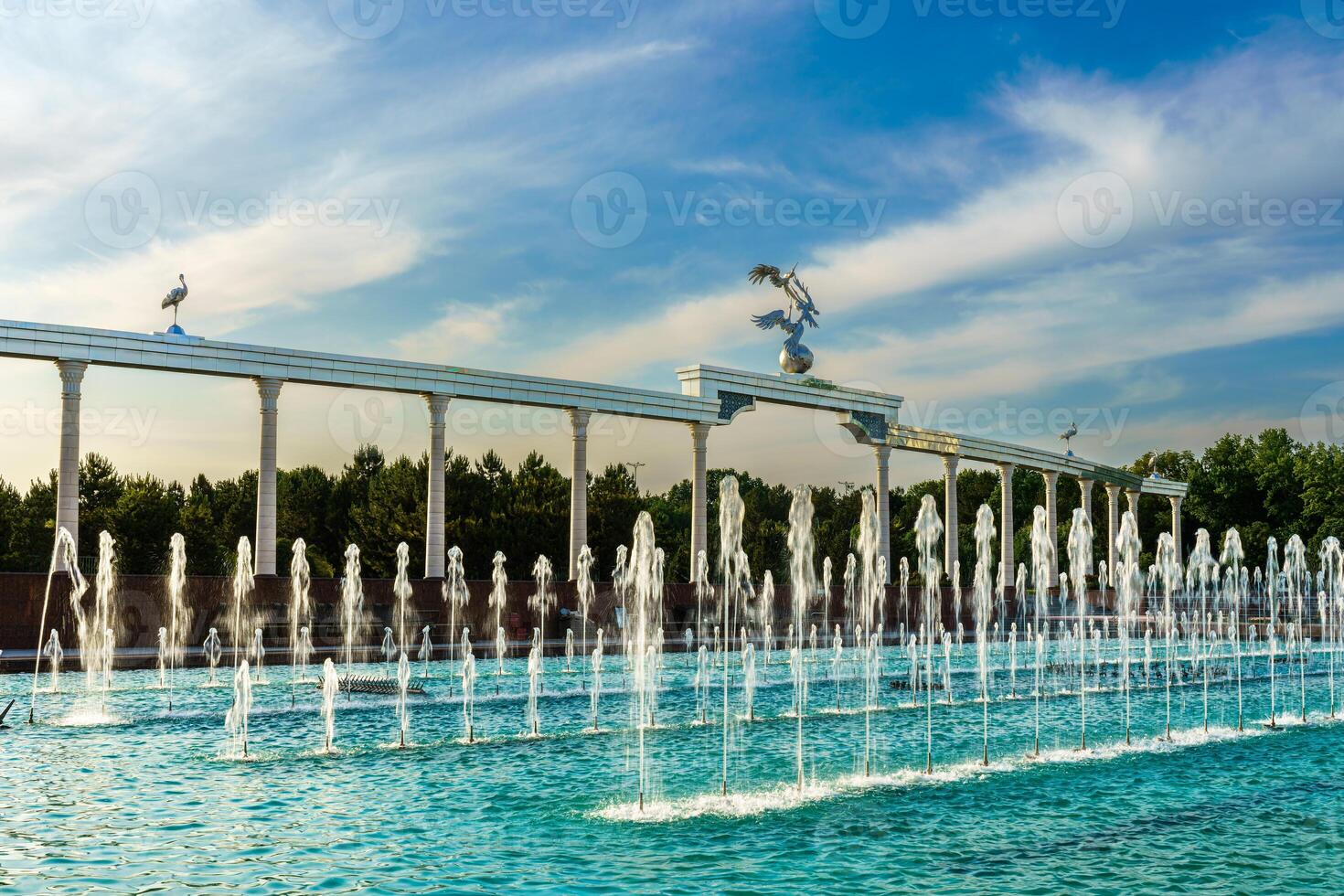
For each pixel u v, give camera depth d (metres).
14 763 19.36
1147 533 99.62
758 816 15.84
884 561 57.81
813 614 53.81
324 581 39.78
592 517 69.06
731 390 52.06
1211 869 13.52
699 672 31.89
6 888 12.26
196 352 38.09
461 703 28.02
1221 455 95.88
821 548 79.38
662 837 14.64
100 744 21.34
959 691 32.03
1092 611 67.81
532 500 67.31
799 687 25.06
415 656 39.97
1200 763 20.44
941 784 18.25
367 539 66.69
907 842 14.57
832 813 16.09
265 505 39.50
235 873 12.88
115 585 35.78
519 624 44.12
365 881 12.63
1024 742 22.45
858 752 21.08
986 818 15.90
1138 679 36.06
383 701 28.14
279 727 23.70
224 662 36.56
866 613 55.59
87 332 36.03
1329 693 31.78
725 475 106.31
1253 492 94.44
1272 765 20.19
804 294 56.78
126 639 35.84
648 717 25.77
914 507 106.81
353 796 16.88
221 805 16.20
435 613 42.09
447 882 12.64
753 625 51.81
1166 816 16.17
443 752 20.86
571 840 14.45
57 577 34.78
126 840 14.25
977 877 13.12
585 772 18.92
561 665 38.66
